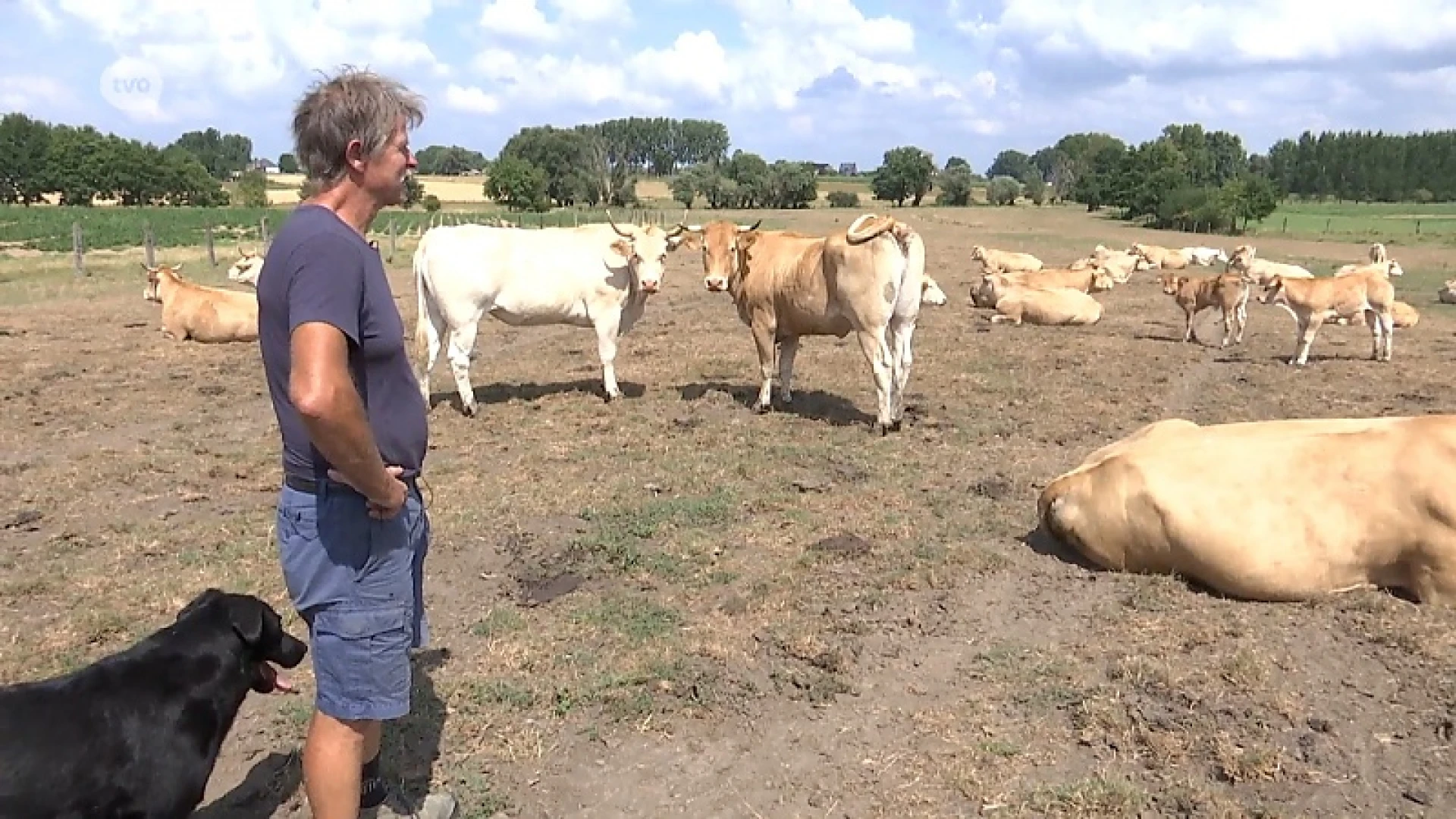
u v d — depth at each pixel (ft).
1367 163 347.15
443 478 26.02
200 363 43.32
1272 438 18.13
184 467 27.12
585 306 34.17
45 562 20.47
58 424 32.07
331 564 9.93
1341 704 14.60
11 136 247.70
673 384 38.11
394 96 9.68
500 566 20.39
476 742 14.02
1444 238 161.48
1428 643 15.81
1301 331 44.93
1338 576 17.43
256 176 257.34
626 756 13.85
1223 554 17.57
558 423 31.76
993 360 44.21
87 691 9.89
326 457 9.27
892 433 30.50
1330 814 12.31
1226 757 13.26
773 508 23.58
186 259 99.14
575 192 283.18
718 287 32.14
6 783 9.20
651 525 22.31
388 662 10.34
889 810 12.62
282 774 13.35
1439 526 16.63
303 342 8.90
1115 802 12.47
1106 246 140.56
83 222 168.25
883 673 15.99
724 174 308.19
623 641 16.90
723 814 12.64
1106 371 41.86
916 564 20.03
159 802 10.12
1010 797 12.75
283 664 11.39
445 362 43.04
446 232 32.40
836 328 31.37
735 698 15.24
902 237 29.32
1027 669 15.92
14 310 58.39
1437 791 12.72
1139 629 16.92
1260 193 189.06
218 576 19.61
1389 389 38.52
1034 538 21.50
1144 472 18.51
